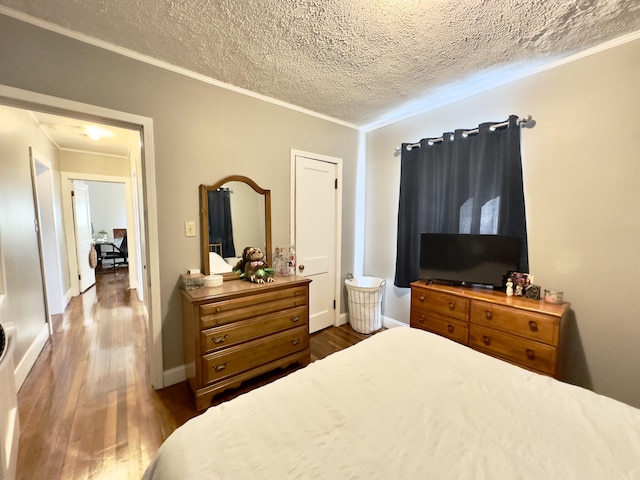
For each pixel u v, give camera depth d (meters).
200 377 1.76
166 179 1.98
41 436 1.54
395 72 2.03
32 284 2.47
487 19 1.48
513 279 2.01
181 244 2.07
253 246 2.42
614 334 1.70
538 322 1.70
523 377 1.10
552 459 0.73
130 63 1.78
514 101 2.08
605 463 0.71
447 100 2.47
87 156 4.31
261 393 1.00
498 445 0.77
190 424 0.85
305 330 2.28
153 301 1.97
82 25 1.54
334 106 2.65
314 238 2.94
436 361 1.22
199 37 1.63
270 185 2.53
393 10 1.41
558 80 1.86
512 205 2.04
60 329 3.04
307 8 1.40
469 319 2.01
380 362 1.21
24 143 2.57
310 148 2.80
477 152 2.20
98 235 6.84
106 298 4.21
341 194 3.13
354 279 3.33
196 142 2.09
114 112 1.74
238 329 1.90
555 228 1.91
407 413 0.90
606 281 1.72
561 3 1.36
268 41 1.67
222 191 2.23
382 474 0.68
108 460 1.39
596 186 1.74
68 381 2.07
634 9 1.39
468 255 2.18
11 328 1.29
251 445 0.76
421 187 2.64
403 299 2.96
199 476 0.67
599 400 0.95
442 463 0.71
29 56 1.50
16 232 2.21
